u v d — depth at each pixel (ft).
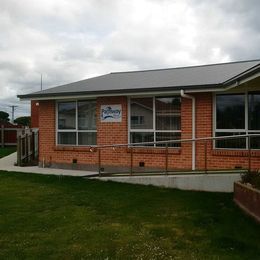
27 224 28.14
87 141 55.67
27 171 53.11
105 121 53.57
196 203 34.50
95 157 54.19
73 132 56.70
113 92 50.78
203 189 40.42
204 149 46.37
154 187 42.06
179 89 46.44
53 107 57.88
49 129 58.23
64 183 44.14
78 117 56.34
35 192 39.37
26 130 69.15
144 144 45.85
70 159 56.13
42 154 58.75
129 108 52.13
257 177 32.27
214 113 47.11
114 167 52.54
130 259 21.50
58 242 24.27
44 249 23.04
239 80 38.01
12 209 32.48
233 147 44.68
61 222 28.63
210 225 27.61
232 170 41.88
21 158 61.00
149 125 51.03
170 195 38.04
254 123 45.42
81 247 23.36
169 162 48.78
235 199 34.63
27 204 34.24
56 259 21.53
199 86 45.34
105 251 22.68
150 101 51.03
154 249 22.88
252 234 25.35
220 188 39.75
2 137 107.86
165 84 48.88
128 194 38.47
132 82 54.70
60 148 56.95
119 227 27.35
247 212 30.40
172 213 31.12
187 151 47.80
